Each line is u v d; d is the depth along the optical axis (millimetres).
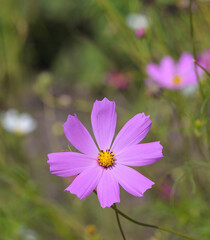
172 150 727
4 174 711
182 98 708
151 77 729
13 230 702
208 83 662
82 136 520
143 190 492
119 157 514
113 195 496
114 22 814
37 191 724
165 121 719
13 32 1051
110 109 526
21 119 898
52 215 719
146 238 754
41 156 966
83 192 498
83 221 795
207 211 676
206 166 604
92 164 514
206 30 749
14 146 893
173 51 778
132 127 519
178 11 754
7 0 1044
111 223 794
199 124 599
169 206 671
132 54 845
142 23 779
